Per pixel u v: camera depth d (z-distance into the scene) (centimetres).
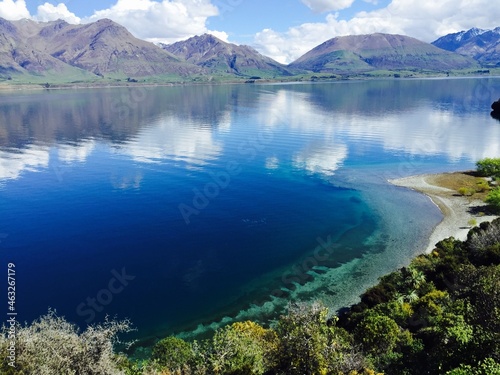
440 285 3775
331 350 2238
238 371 2084
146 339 3497
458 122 14862
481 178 7712
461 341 2245
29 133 13225
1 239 5347
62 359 1641
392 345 2736
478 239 4222
